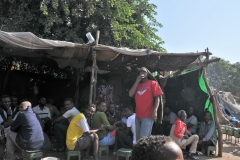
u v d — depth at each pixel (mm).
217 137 7133
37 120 5125
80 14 9062
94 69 6258
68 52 6254
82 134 5410
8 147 5137
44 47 5562
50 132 7664
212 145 6980
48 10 8805
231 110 14633
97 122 5926
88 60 7180
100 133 5871
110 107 7523
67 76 10852
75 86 10492
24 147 4898
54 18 8617
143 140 1168
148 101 5102
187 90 8156
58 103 10320
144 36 11227
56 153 6031
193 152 6281
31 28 9109
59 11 8992
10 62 9297
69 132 5371
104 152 6062
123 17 10281
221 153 6875
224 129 9922
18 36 5285
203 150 7016
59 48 6082
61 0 8789
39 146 4996
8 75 9359
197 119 7695
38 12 9070
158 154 1077
